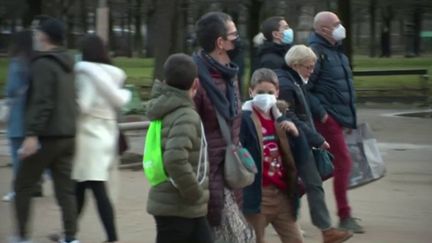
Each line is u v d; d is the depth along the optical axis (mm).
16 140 24719
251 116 18828
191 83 15219
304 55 21062
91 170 21844
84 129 21766
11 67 24500
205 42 16516
